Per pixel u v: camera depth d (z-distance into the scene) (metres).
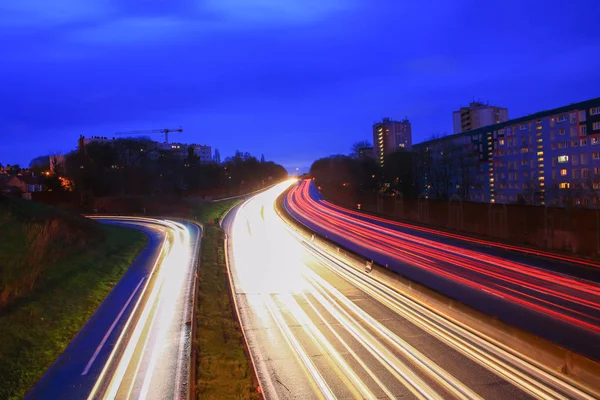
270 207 85.00
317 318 19.38
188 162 112.94
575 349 15.13
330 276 27.83
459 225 48.03
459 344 15.52
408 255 34.22
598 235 33.19
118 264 30.62
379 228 51.22
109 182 81.12
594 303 20.50
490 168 88.06
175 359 14.83
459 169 91.81
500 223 42.06
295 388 12.77
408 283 22.70
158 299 22.45
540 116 76.25
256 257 35.72
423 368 13.72
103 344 16.30
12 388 12.73
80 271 25.59
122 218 63.59
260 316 20.02
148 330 17.77
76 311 19.72
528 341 14.20
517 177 81.88
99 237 36.81
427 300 20.70
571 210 35.22
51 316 18.33
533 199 70.06
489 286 23.97
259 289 24.98
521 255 32.44
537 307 20.05
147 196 75.56
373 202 72.12
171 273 28.80
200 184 110.56
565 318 18.45
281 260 34.09
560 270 27.33
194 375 12.94
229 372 13.75
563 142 72.06
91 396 12.38
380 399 11.88
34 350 15.20
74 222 37.44
